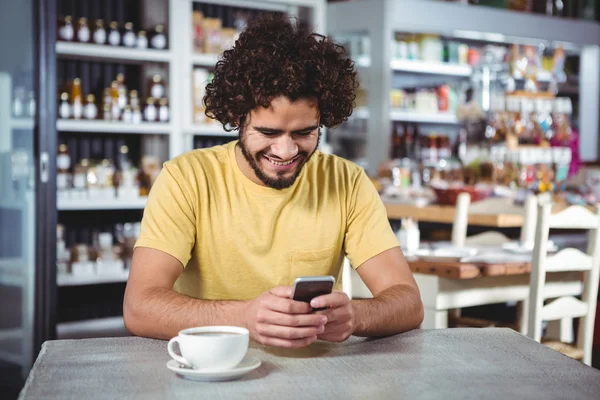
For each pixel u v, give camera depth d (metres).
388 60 6.19
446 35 6.86
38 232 3.89
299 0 5.33
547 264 3.03
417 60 6.60
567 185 6.11
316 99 1.67
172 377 1.38
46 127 3.88
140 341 1.65
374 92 6.25
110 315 5.02
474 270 3.01
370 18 6.22
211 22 5.18
